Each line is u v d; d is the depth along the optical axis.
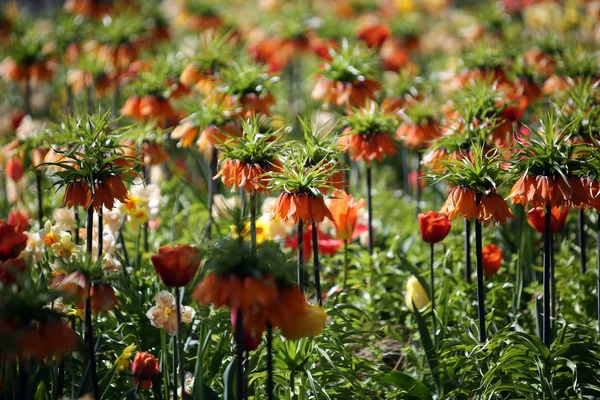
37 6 19.78
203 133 7.72
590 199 6.00
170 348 6.60
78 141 6.09
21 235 5.44
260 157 6.27
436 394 6.74
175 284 5.36
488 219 5.90
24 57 11.55
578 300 7.90
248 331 5.10
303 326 4.93
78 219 7.06
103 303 5.20
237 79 8.02
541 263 8.77
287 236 8.30
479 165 5.89
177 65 9.55
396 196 11.51
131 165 6.84
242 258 4.70
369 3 17.55
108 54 11.55
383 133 7.84
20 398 4.98
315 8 17.56
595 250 9.04
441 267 8.38
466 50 10.83
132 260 7.73
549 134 5.85
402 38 15.48
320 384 6.26
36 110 13.69
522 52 11.08
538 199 5.77
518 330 6.59
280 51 14.54
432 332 7.36
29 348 4.53
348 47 9.01
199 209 9.79
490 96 7.92
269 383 5.27
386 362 7.57
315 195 5.88
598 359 6.29
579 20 15.06
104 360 6.51
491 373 6.08
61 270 5.51
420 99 9.75
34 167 5.79
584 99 7.49
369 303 8.12
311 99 14.64
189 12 15.92
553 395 5.85
